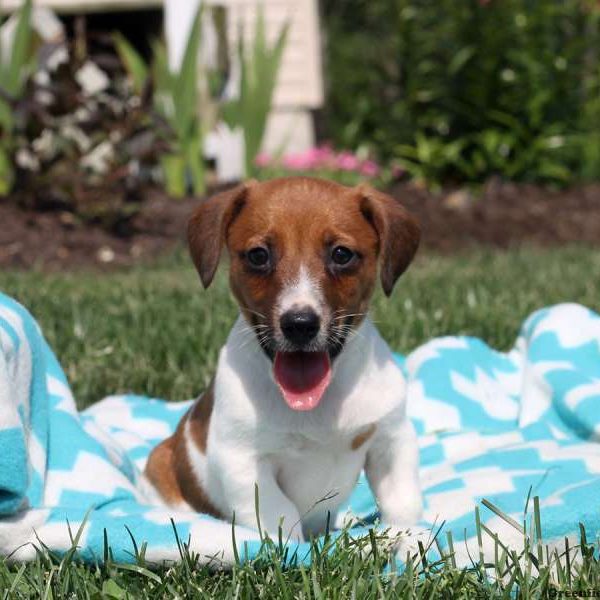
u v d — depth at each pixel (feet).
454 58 9.29
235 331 3.07
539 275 5.72
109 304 4.89
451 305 4.83
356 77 11.13
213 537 2.83
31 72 7.11
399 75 10.00
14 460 2.87
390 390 3.05
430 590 2.63
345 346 2.99
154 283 5.53
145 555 2.82
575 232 8.13
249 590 2.64
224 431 3.00
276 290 2.93
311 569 2.67
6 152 7.00
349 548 2.78
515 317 4.72
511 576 2.66
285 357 2.93
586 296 5.04
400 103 9.71
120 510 3.11
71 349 4.28
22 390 3.13
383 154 9.86
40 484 3.14
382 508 3.09
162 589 2.67
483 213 8.41
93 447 3.29
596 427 3.65
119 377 4.20
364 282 3.02
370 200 3.04
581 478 3.30
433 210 8.39
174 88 7.53
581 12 9.27
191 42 7.47
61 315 4.63
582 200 8.79
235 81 8.95
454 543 2.92
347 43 11.64
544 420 3.80
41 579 2.71
